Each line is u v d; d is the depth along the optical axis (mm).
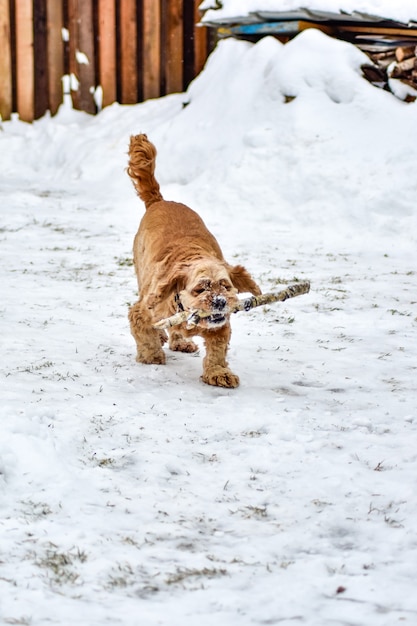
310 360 10180
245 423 8055
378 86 21000
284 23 21844
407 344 10812
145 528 6023
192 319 8320
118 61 26609
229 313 8586
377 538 5965
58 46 26484
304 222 18375
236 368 9859
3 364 9453
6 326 11000
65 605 4977
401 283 14086
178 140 21734
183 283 8797
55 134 25344
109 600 5070
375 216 17922
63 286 13352
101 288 13305
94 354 10117
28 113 26703
